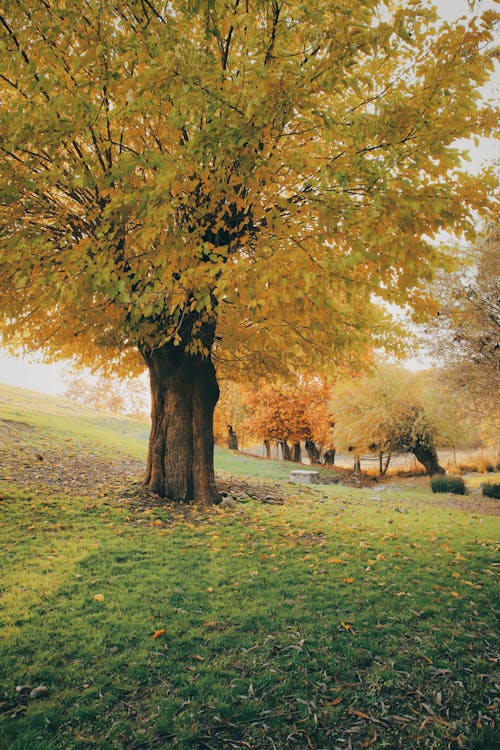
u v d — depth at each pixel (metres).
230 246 6.36
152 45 4.00
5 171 5.07
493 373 13.59
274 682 3.20
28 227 5.79
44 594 4.38
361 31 3.69
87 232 6.71
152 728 2.72
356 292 5.34
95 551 5.70
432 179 5.01
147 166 4.36
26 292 6.61
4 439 12.62
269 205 5.82
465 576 5.51
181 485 8.96
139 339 8.23
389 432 23.62
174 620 4.03
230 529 7.27
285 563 5.72
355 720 2.87
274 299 4.30
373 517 9.56
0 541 5.81
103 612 4.10
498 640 3.89
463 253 13.39
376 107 4.56
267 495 11.07
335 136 4.65
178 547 6.18
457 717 2.91
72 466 11.20
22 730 2.64
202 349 7.39
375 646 3.71
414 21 3.93
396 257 4.59
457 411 15.99
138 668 3.29
